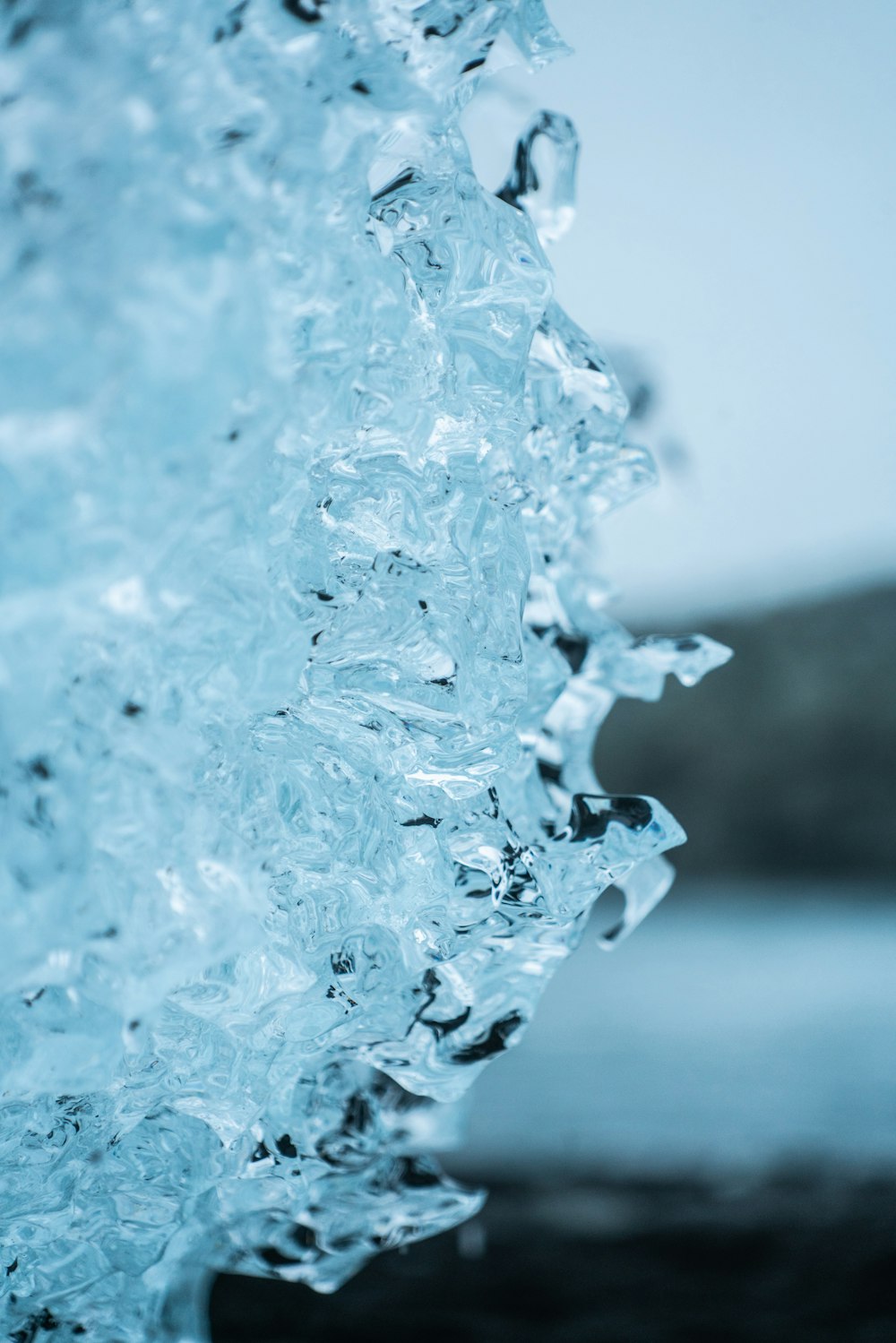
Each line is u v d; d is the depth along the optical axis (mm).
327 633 503
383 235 504
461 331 509
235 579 480
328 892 503
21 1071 469
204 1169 514
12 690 462
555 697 538
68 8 474
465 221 509
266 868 482
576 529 543
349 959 505
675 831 522
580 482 540
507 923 515
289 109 479
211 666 480
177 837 474
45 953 465
